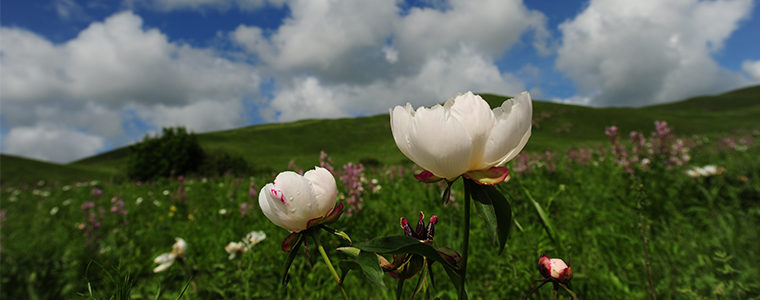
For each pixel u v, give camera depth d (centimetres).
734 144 738
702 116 5341
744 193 326
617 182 423
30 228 670
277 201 88
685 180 369
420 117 80
